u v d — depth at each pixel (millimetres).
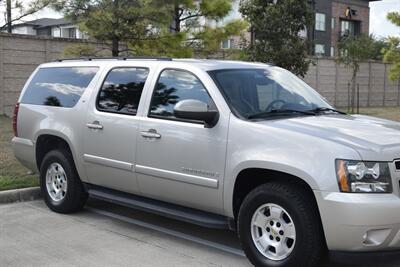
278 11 18422
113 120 6238
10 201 7672
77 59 7344
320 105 5984
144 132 5840
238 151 5031
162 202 5945
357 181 4387
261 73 5941
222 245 5824
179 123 5555
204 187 5293
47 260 5328
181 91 5727
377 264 5176
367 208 4293
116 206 7516
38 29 52281
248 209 4953
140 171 5898
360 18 63344
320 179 4457
